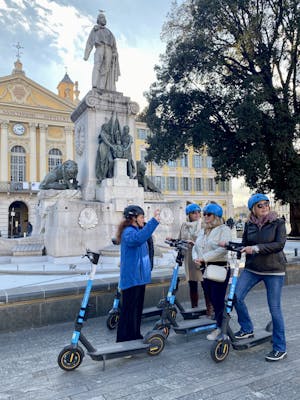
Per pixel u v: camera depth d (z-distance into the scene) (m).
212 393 2.62
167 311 3.85
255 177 18.66
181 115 20.80
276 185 19.00
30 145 43.72
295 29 17.81
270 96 17.80
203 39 18.88
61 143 45.84
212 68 19.11
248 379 2.86
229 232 3.78
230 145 19.30
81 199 10.28
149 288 5.33
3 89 43.25
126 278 3.52
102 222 9.05
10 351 3.62
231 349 3.57
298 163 17.59
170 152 21.80
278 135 16.78
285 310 5.03
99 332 4.22
